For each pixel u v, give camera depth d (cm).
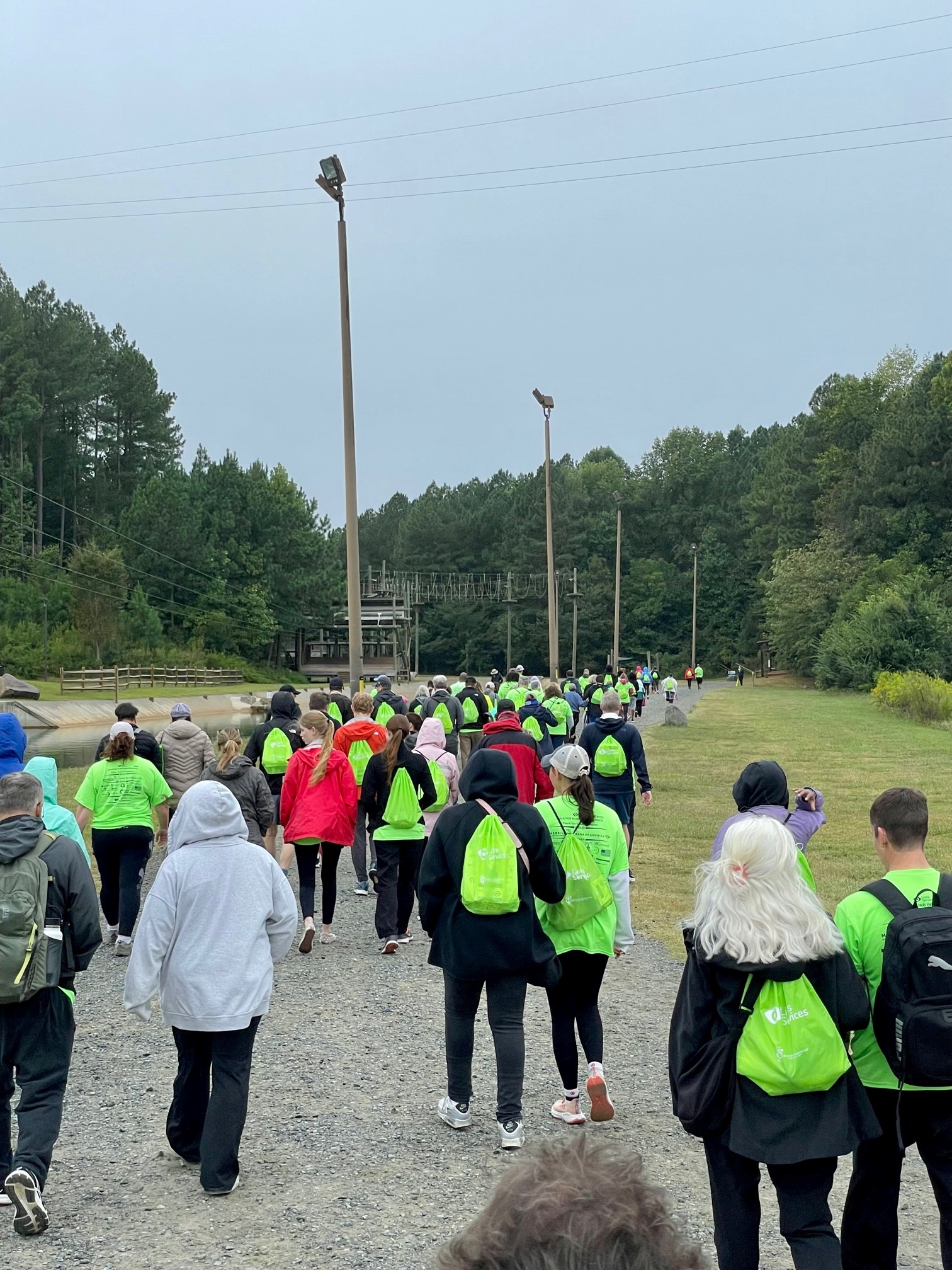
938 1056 350
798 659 8919
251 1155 549
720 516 13100
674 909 1140
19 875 468
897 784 2211
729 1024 347
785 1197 345
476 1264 141
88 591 8400
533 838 559
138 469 11119
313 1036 741
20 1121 471
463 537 13925
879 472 8662
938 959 354
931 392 8894
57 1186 514
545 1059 701
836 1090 345
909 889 385
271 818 938
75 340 10262
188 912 509
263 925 523
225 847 523
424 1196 499
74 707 5809
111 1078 664
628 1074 670
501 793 567
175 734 1155
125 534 9756
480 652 12812
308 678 10881
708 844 1524
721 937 345
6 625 7794
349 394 2223
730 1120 345
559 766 599
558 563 12925
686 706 5550
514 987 561
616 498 6300
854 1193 399
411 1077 664
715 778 2330
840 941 351
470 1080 583
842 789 2150
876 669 6900
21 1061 477
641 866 1367
